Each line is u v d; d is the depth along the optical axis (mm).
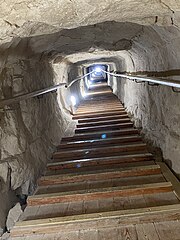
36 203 2209
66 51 4215
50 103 4113
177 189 2225
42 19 1565
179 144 2412
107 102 7359
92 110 6258
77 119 5523
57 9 1450
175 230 1705
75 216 1893
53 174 2896
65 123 4914
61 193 2289
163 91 2846
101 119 5180
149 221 1804
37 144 3057
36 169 2760
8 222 2027
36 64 3387
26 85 2893
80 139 4078
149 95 3531
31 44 2686
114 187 2301
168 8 1551
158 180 2469
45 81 3854
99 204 2121
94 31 3197
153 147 3281
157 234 1678
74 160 3129
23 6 1346
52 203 2213
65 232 1804
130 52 4344
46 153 3258
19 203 2188
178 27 1854
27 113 2832
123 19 1889
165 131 2846
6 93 2363
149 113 3582
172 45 2238
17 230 1820
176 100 2428
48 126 3783
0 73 2264
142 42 3205
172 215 1810
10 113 2398
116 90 8617
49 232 1817
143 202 2074
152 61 3221
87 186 2504
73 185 2555
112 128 4504
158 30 2279
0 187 2041
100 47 4379
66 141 4055
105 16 1717
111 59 7465
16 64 2627
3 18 1415
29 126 2877
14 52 2367
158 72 2955
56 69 4871
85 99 8602
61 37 3141
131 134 4062
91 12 1561
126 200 2135
